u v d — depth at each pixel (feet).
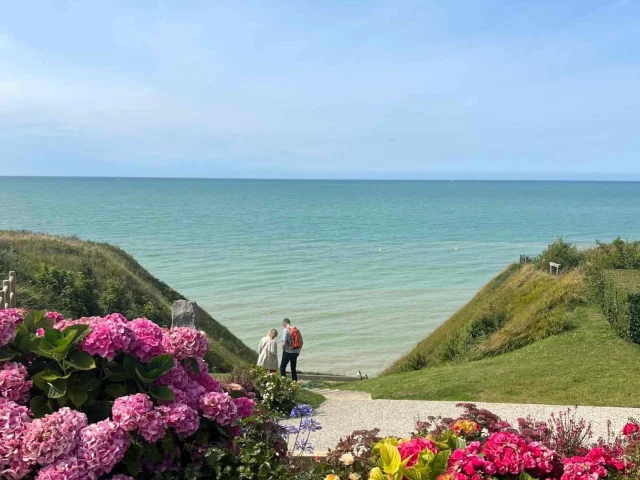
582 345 58.34
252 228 299.38
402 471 13.48
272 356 53.21
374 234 280.72
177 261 184.24
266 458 15.37
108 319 15.56
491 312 84.74
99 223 312.50
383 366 91.45
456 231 302.86
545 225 344.08
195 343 16.20
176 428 14.08
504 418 35.91
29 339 15.12
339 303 131.75
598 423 34.01
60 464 12.23
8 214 366.63
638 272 70.38
